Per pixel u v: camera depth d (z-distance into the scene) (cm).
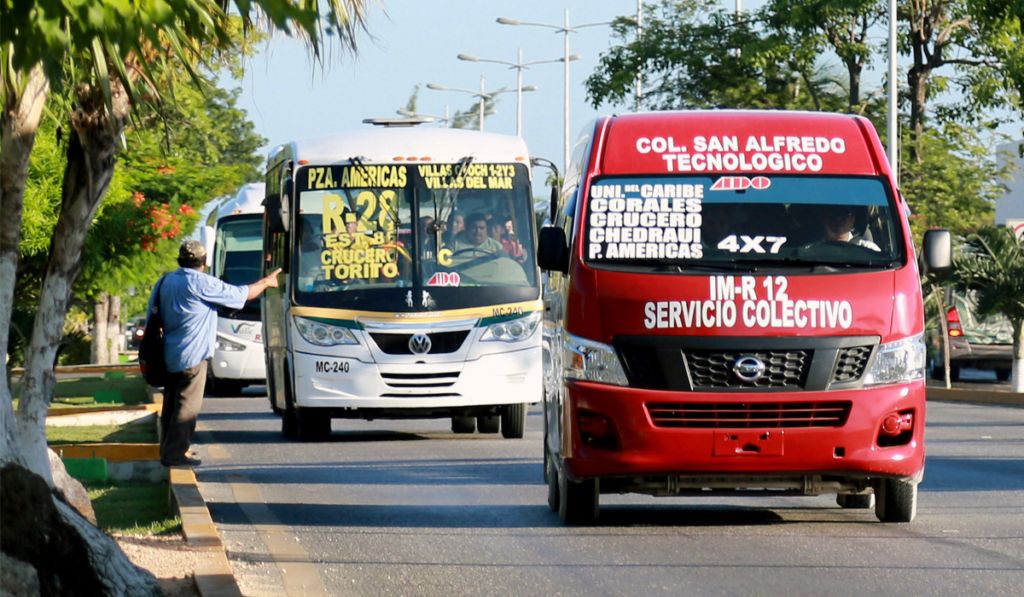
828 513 2942
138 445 3809
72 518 1798
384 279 4606
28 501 1725
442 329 4578
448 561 2420
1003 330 8456
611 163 2791
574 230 2752
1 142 1928
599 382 2647
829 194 2762
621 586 2183
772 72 10219
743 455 2609
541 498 3219
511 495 3278
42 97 1945
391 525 2836
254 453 4341
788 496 3002
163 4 1229
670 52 10281
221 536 2714
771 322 2623
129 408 5619
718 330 2617
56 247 2442
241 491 3400
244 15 1268
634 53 10450
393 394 4556
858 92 9900
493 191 4716
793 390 2619
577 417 2664
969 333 8431
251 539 2678
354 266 4609
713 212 2733
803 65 9694
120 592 1812
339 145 4716
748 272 2662
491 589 2177
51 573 1730
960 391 7225
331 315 4566
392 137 4747
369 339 4556
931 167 9519
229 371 7350
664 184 2762
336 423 5662
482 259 4662
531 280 4678
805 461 2617
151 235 7962
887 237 2731
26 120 1931
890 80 8231
